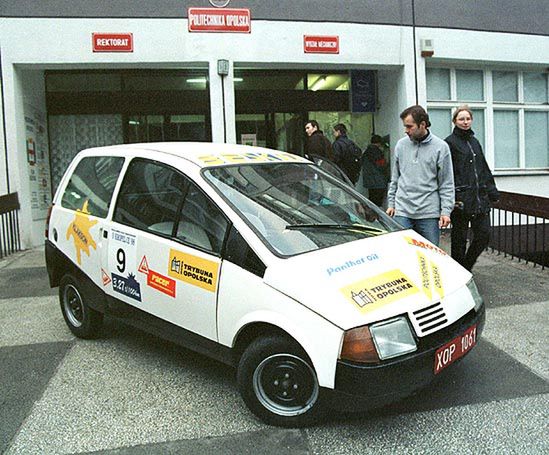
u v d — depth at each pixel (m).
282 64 9.10
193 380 3.76
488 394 3.45
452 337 3.05
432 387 3.56
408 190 5.06
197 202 3.53
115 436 3.06
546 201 6.74
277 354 3.00
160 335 3.73
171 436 3.04
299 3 8.98
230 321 3.18
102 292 4.17
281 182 3.83
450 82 10.28
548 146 11.16
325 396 2.82
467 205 5.43
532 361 3.97
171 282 3.54
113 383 3.74
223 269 3.23
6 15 8.38
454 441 2.91
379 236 3.58
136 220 3.89
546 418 3.13
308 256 3.14
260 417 3.12
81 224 4.35
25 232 8.77
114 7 8.49
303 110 10.66
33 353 4.33
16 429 3.15
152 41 8.59
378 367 2.73
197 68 9.20
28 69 8.82
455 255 5.73
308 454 2.82
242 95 10.48
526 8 10.23
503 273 6.64
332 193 4.01
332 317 2.79
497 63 10.27
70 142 10.12
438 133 10.34
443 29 9.66
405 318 2.90
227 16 8.75
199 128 10.37
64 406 3.42
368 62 9.30
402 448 2.85
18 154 8.60
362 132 10.88
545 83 11.00
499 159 10.84
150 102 10.18
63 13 8.43
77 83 10.01
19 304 5.77
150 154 3.99
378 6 9.31
